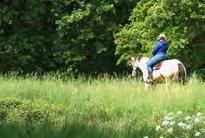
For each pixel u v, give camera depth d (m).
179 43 28.38
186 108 17.78
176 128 9.83
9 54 34.81
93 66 35.38
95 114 17.22
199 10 28.77
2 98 17.25
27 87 21.12
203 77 29.52
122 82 21.64
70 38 34.72
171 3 28.62
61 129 8.05
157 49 21.77
